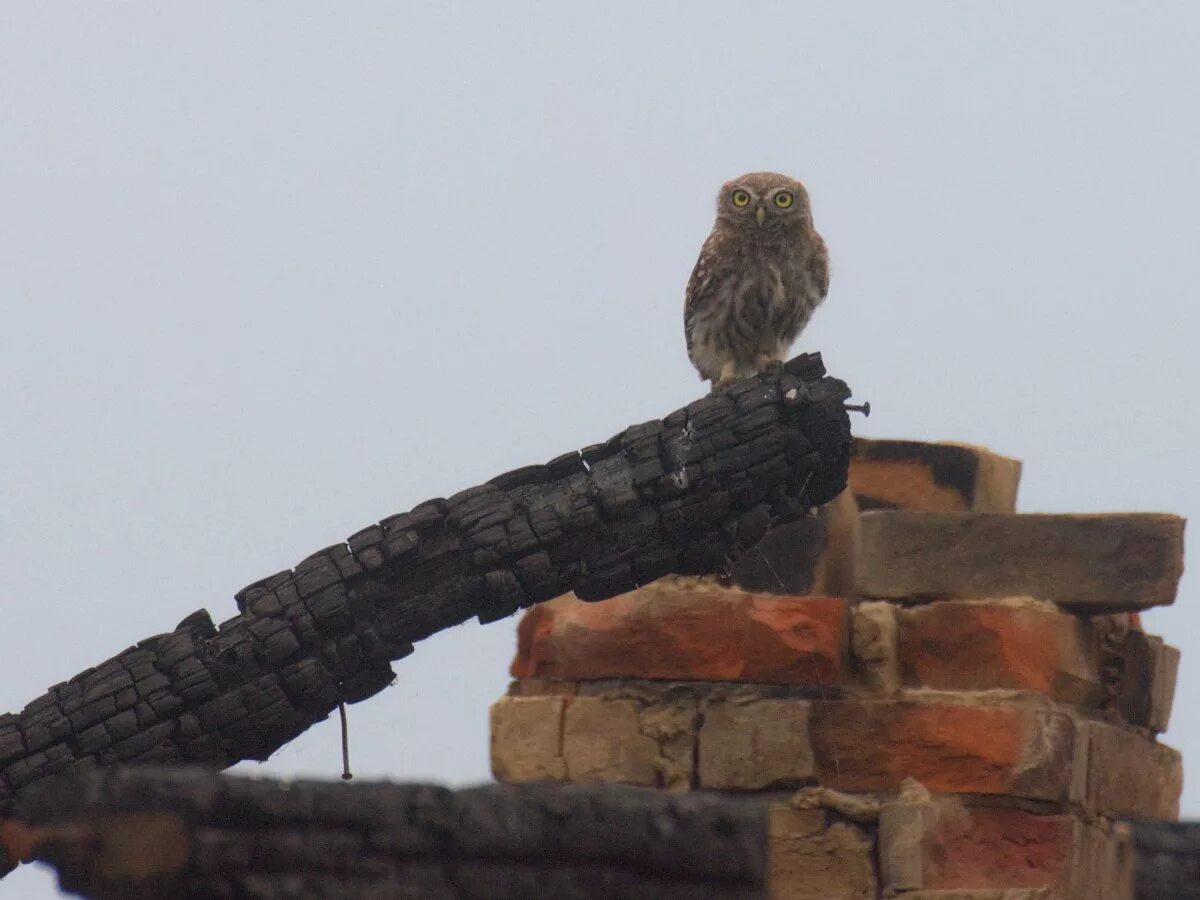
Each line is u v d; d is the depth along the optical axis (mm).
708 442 11570
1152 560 12484
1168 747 14141
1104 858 12594
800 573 12867
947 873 12023
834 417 11680
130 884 5379
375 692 11602
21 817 5406
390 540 11469
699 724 12445
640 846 5961
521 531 11453
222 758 11438
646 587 12625
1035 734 12109
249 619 11445
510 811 5871
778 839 12133
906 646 12516
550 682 12836
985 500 13172
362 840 5684
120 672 11336
